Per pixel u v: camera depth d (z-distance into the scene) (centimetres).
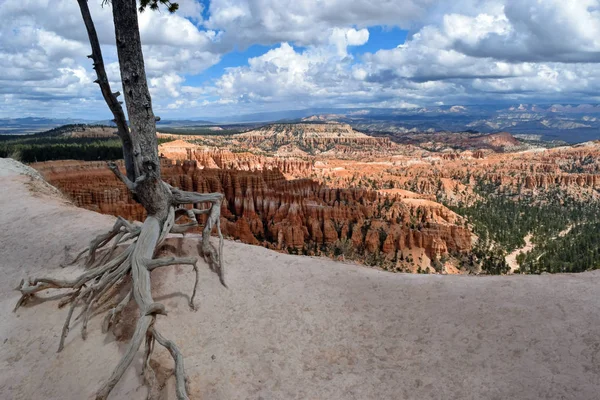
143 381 995
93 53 1335
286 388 975
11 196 2645
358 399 921
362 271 1481
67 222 2083
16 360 1162
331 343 1116
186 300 1323
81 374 1062
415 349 1051
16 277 1608
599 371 862
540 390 848
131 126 1327
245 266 1500
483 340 1029
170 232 1536
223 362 1066
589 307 1067
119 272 1288
